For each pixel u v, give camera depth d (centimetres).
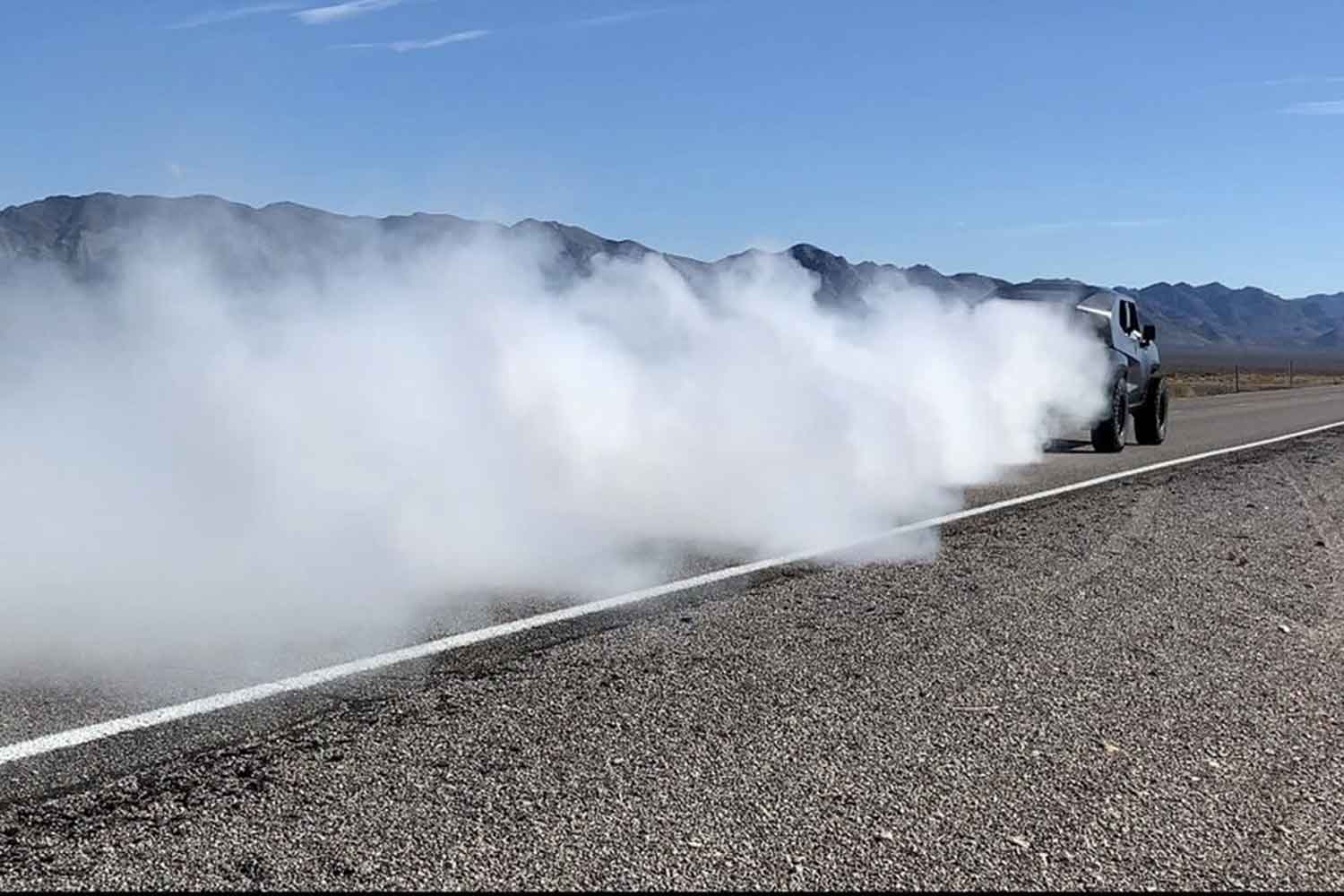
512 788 400
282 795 392
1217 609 694
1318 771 430
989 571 793
